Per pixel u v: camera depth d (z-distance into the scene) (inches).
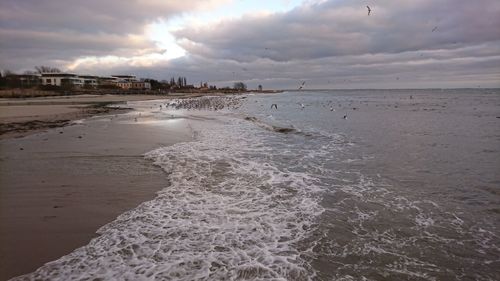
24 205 294.8
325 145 623.5
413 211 299.4
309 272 197.5
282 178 392.2
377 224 270.2
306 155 529.3
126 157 490.6
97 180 372.5
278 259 210.5
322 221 272.4
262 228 255.4
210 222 264.2
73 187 346.9
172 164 448.5
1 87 3602.4
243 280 186.4
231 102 2346.2
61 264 200.5
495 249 233.8
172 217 272.4
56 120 1027.3
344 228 260.8
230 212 285.7
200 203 305.6
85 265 199.5
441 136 745.0
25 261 204.1
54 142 611.5
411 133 794.8
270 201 314.5
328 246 230.8
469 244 240.4
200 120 1086.4
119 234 240.5
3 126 856.9
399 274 200.1
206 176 393.7
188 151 538.3
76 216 272.2
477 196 341.4
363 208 304.3
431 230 261.6
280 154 532.1
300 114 1427.2
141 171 414.0
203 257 210.1
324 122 1066.7
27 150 535.5
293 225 263.3
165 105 1971.0
